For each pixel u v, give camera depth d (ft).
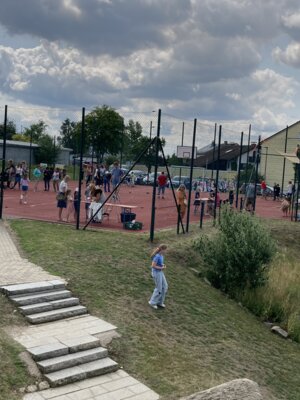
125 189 144.87
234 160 197.88
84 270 50.98
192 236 73.10
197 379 36.06
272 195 154.30
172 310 47.32
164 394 33.32
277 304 56.34
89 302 44.19
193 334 43.73
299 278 67.10
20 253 55.52
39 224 72.84
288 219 100.99
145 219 86.07
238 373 38.99
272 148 170.40
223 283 59.57
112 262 54.85
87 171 121.90
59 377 32.91
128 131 170.60
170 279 55.42
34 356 34.14
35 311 40.73
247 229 60.34
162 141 83.82
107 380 34.12
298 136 188.75
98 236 66.80
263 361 42.86
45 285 44.32
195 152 102.22
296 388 39.81
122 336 39.58
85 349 36.55
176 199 78.89
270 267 66.08
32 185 138.51
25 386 31.63
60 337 37.37
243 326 49.47
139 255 59.31
